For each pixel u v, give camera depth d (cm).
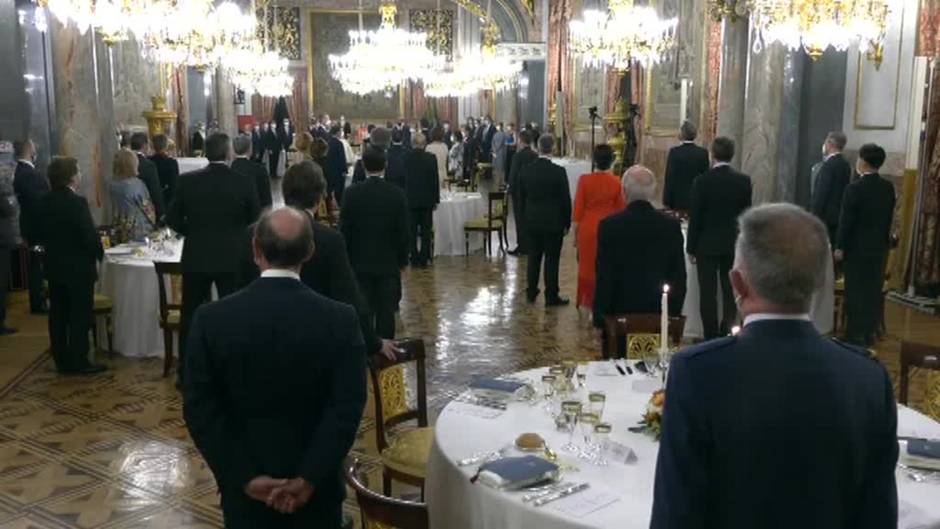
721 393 191
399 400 435
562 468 300
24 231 687
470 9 2712
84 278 689
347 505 465
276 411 287
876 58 964
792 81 1053
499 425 345
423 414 445
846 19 733
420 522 247
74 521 450
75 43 902
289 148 2650
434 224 1250
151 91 1634
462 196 1316
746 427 189
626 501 275
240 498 287
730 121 1076
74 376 698
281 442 286
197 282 624
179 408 625
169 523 448
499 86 2591
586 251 780
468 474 295
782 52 930
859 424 192
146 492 486
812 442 188
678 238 521
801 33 745
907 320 883
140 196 812
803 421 188
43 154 1255
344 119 3073
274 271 290
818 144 1080
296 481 279
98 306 743
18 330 852
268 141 2600
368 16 3247
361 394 289
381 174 679
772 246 192
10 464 525
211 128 2036
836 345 199
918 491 281
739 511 190
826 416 189
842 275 831
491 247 1312
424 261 1170
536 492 279
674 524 190
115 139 1088
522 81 2642
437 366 720
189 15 1123
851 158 1070
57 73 905
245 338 281
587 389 389
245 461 282
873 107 1031
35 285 915
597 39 1274
